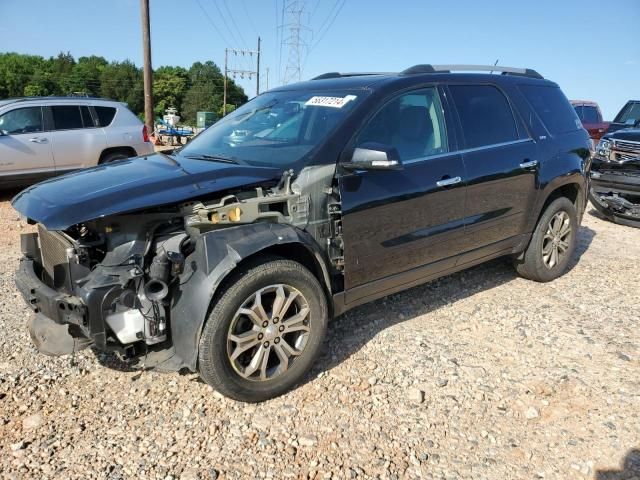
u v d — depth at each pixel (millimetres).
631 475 2633
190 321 2838
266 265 3020
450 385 3369
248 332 3012
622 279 5414
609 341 3992
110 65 109438
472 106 4309
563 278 5406
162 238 2986
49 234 3238
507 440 2881
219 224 2973
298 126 3754
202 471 2604
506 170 4379
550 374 3518
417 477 2605
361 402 3174
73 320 2795
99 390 3262
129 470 2607
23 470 2596
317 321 3277
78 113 10289
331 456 2729
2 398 3160
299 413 3061
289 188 3238
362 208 3445
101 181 3145
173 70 108562
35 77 99188
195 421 2979
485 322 4281
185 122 105750
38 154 9727
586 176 5316
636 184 7695
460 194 4043
